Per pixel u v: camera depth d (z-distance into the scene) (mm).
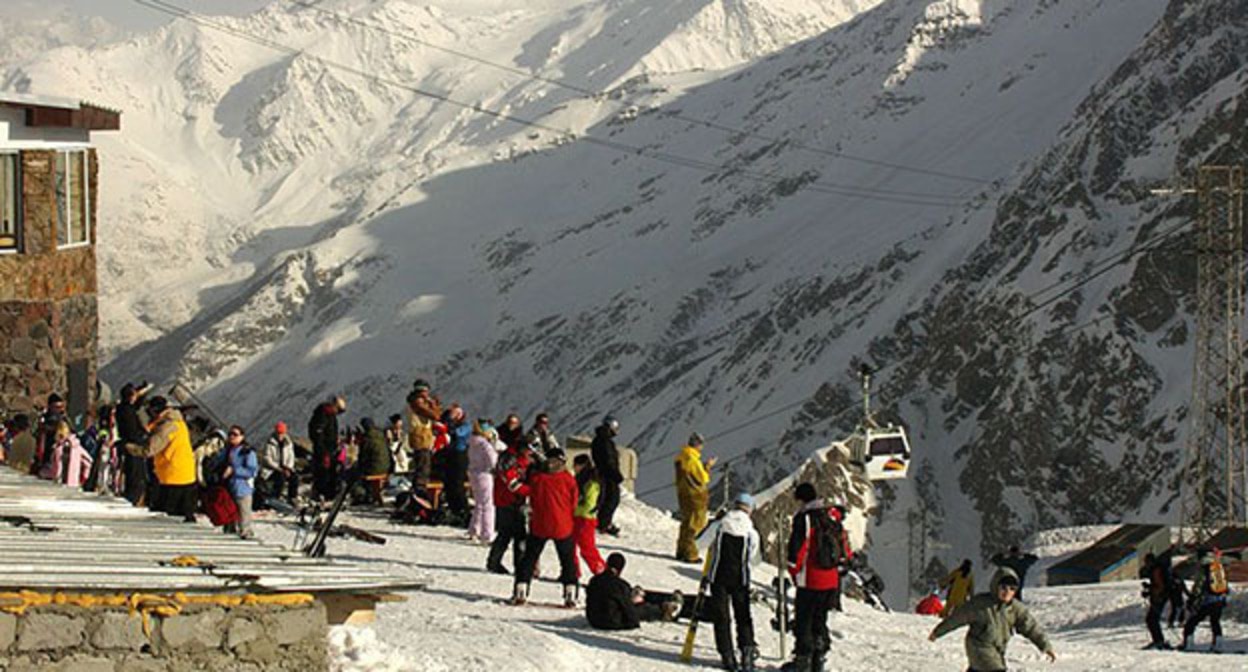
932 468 168625
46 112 38500
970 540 157875
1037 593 47531
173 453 23547
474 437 30328
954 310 198375
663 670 19875
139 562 13383
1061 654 24422
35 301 38031
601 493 34156
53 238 38781
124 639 12289
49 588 12070
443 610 22328
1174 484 144875
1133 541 64250
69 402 40125
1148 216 183125
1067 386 164125
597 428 34344
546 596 24938
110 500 19062
